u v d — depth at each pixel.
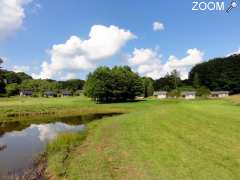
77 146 22.33
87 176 14.00
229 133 22.44
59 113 61.22
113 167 15.19
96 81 94.00
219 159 15.20
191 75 183.12
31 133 33.31
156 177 13.00
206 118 32.78
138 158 16.47
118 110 68.56
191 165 14.36
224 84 148.38
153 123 31.17
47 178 14.77
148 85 137.00
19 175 15.59
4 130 36.59
